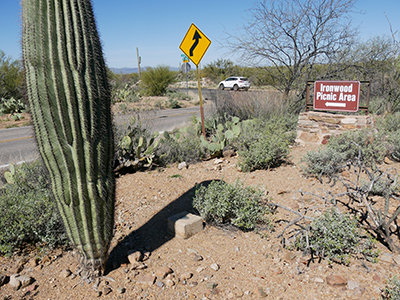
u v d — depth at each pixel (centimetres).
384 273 291
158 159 679
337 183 485
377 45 1102
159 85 3002
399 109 1023
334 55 1035
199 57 734
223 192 398
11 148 980
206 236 381
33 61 242
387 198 334
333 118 711
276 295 275
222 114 1026
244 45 1073
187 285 293
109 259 340
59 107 249
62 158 260
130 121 734
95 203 279
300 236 351
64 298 282
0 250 348
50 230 362
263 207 423
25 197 422
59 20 241
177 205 466
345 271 299
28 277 307
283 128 846
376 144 579
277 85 1178
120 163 629
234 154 705
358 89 696
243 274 306
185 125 1122
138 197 499
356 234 327
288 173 555
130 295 282
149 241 375
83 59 253
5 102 1841
